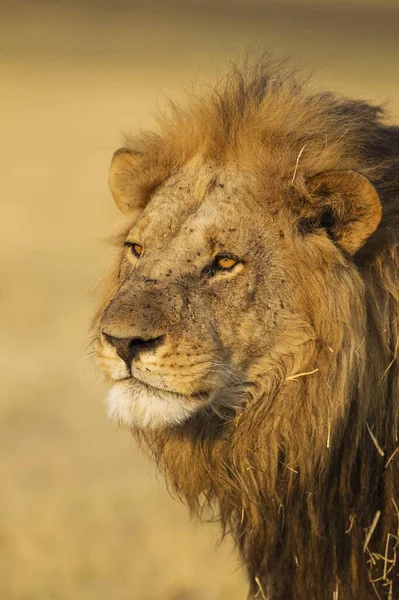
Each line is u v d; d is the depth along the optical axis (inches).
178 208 391.2
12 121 2842.0
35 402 898.1
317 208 378.6
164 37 5536.4
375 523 375.9
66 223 1592.0
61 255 1380.4
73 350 1020.5
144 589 577.9
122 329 364.8
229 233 380.5
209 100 419.8
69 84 3649.1
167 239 387.9
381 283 379.2
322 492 381.4
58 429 851.4
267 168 388.2
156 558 605.9
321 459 374.9
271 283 376.5
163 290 374.0
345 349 369.4
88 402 909.2
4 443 820.6
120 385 372.5
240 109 404.5
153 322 366.6
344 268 372.8
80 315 1113.4
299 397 374.9
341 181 370.0
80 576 589.6
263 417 379.2
